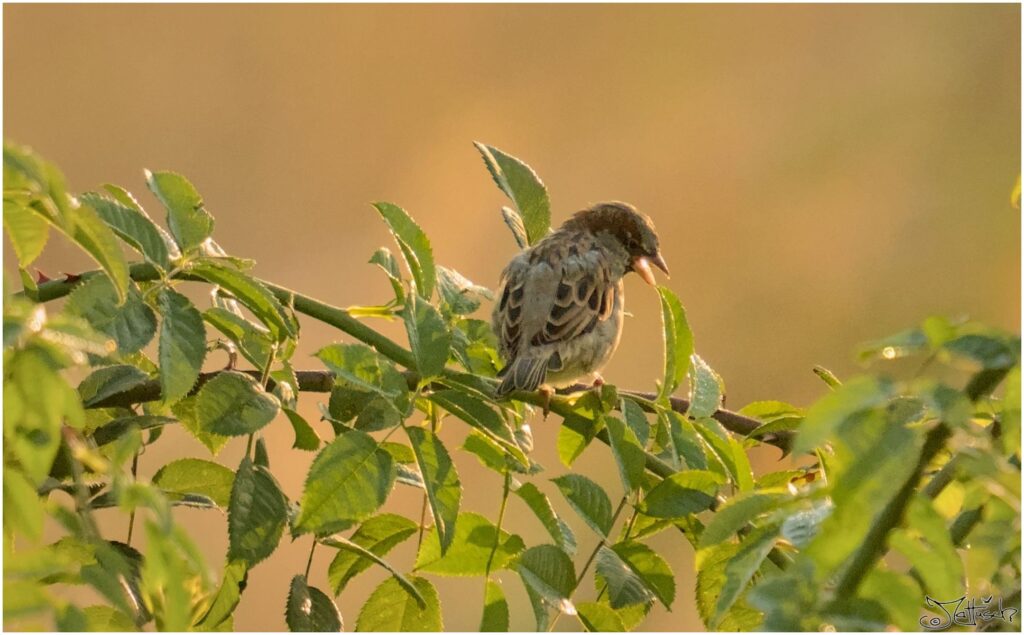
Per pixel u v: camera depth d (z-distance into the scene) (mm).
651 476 6211
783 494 4578
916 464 3789
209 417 5332
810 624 3621
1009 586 4422
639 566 5824
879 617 3637
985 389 3803
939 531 3711
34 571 3637
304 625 5535
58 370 3902
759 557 4355
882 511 3832
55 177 4094
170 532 3574
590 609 5719
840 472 3486
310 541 15531
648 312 21656
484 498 16812
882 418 3512
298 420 5828
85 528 4055
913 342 3730
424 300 6238
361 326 6336
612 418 6062
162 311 5363
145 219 5656
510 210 7684
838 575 4027
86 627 3494
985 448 3850
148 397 5961
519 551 5836
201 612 5109
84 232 4574
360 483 5176
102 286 5336
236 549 5152
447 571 5832
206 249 5895
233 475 6000
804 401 21734
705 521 6809
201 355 5328
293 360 17844
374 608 5898
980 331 3721
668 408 6590
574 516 16797
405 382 5637
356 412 6277
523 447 6926
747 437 6688
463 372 6508
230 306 6461
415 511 16625
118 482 3629
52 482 5262
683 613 16656
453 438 16984
